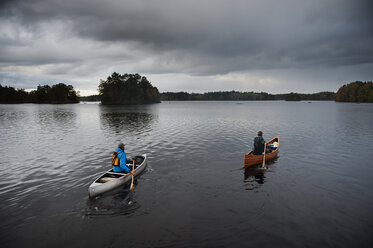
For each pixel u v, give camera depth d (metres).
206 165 12.35
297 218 7.11
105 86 140.75
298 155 14.59
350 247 5.77
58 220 6.94
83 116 47.69
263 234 6.29
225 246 5.78
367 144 17.98
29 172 11.24
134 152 15.24
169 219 7.02
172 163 12.68
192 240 6.01
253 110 75.94
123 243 5.88
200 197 8.52
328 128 27.67
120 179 9.35
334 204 8.02
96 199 8.31
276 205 7.94
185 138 20.47
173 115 51.00
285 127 28.69
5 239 6.02
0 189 9.19
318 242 5.96
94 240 6.01
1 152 15.38
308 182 10.02
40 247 5.72
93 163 12.74
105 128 27.70
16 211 7.46
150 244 5.84
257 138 12.94
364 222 6.90
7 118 42.25
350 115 49.38
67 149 16.25
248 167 12.00
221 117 45.09
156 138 20.50
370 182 10.04
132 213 7.36
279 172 11.30
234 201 8.21
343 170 11.62
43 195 8.63
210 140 19.47
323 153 15.12
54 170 11.53
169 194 8.77
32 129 27.00
